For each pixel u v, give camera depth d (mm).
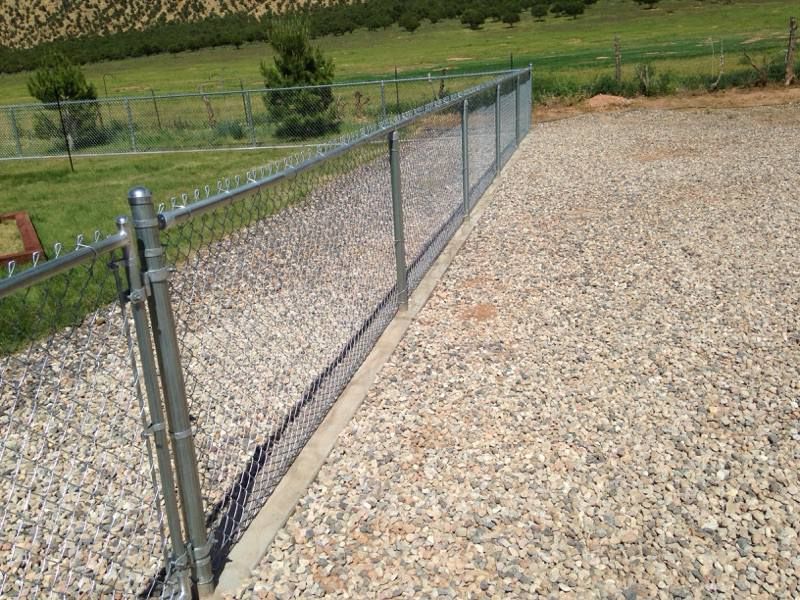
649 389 4230
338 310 4688
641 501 3244
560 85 19938
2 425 4055
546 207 8672
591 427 3855
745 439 3678
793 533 2998
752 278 5941
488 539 3045
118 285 2408
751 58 21234
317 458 3639
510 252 6992
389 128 4965
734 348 4707
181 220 2598
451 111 7527
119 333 5039
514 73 12555
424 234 6535
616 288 5887
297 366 4266
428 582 2824
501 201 9078
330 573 2889
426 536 3080
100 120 20234
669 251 6750
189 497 2693
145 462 3688
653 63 23594
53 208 11453
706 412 3953
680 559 2893
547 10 67750
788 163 10375
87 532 3164
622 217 8039
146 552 3016
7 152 19766
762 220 7609
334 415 4059
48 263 2027
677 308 5410
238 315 3992
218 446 3666
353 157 5000
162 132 19984
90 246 2199
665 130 14242
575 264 6535
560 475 3451
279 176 3477
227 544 3035
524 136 14734
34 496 3426
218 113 23812
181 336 4062
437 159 7016
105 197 12203
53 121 20016
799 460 3484
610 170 10672
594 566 2877
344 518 3215
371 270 5234
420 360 4758
